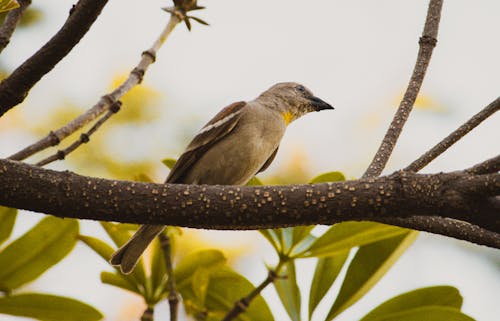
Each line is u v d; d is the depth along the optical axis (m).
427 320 7.10
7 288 7.77
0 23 9.40
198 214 5.90
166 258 7.45
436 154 6.83
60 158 7.94
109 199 5.97
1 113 6.44
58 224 7.97
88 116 8.09
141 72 8.52
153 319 7.80
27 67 6.23
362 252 7.86
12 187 5.99
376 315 7.57
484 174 5.73
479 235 6.78
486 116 6.83
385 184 5.71
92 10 6.08
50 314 7.78
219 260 7.95
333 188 5.77
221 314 7.86
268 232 7.68
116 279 8.01
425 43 7.70
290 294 7.85
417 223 6.82
